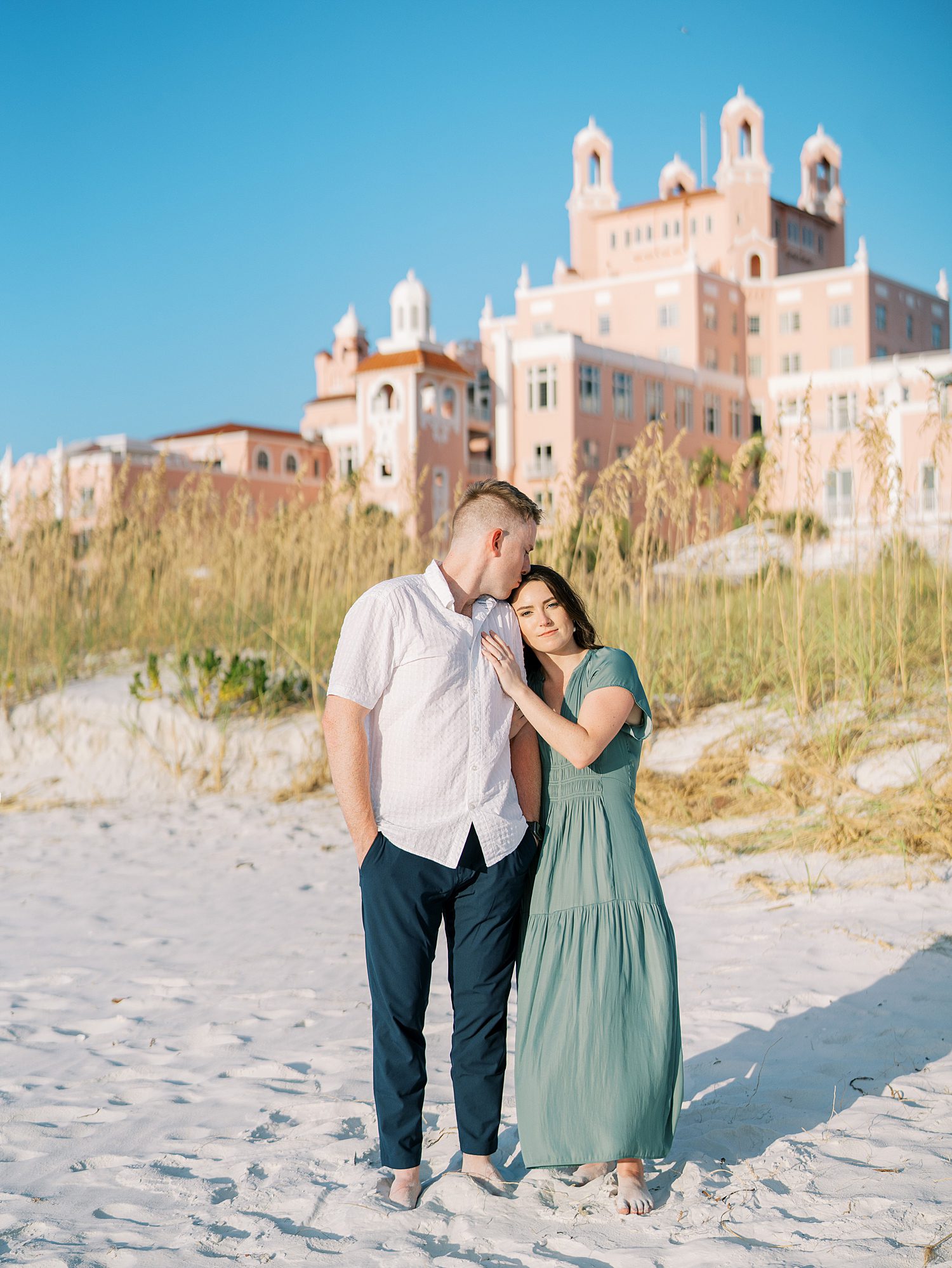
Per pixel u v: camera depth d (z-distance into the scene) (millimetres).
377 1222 2658
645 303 46250
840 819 5895
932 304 51844
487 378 42531
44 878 6586
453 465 39938
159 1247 2576
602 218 54656
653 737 7625
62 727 9422
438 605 2855
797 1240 2469
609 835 2912
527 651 3066
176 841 7520
